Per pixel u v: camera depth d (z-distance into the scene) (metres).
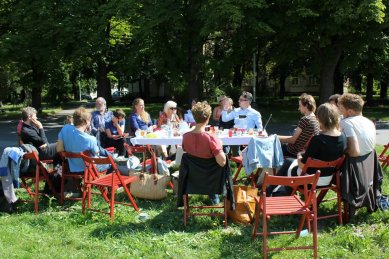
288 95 49.16
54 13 18.78
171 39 18.58
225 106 9.15
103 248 4.66
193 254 4.48
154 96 45.44
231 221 5.44
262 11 16.38
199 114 5.07
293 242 4.66
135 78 36.16
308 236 4.83
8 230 5.22
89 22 18.52
